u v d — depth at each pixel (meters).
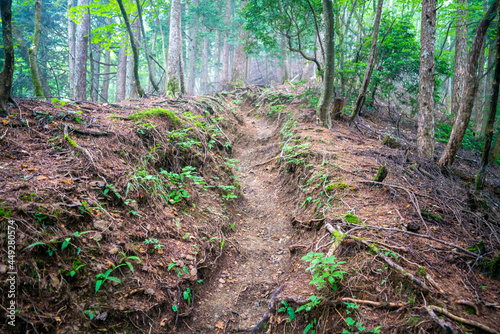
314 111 9.62
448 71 9.90
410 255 3.14
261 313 3.49
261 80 30.88
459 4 9.10
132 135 4.61
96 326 2.61
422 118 7.14
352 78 10.45
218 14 19.66
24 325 2.21
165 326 3.03
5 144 3.38
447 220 4.01
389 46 9.65
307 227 4.60
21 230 2.51
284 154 7.66
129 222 3.56
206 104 9.04
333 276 3.10
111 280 2.90
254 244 4.95
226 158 7.38
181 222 4.27
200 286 3.72
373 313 2.68
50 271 2.54
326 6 7.16
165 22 20.81
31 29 16.20
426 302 2.55
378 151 6.70
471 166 8.27
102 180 3.58
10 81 3.90
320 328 2.85
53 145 3.70
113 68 26.36
